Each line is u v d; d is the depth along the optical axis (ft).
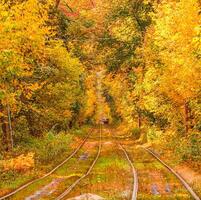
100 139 229.25
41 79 144.05
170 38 102.22
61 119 167.63
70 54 185.37
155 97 127.24
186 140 111.55
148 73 132.46
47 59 146.61
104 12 197.67
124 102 241.55
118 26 193.98
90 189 73.26
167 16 101.19
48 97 149.18
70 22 181.57
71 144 181.37
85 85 283.38
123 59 198.29
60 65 153.17
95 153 149.28
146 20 184.96
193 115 113.19
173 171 89.35
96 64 211.82
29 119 146.10
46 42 145.48
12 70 89.15
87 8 193.16
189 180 78.95
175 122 126.72
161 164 104.73
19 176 89.97
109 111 549.95
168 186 73.26
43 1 134.10
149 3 178.60
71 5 187.01
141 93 174.91
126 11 189.88
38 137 151.74
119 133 294.87
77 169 104.68
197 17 88.74
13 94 102.01
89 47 203.51
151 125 156.97
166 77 114.32
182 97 114.32
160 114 134.82
